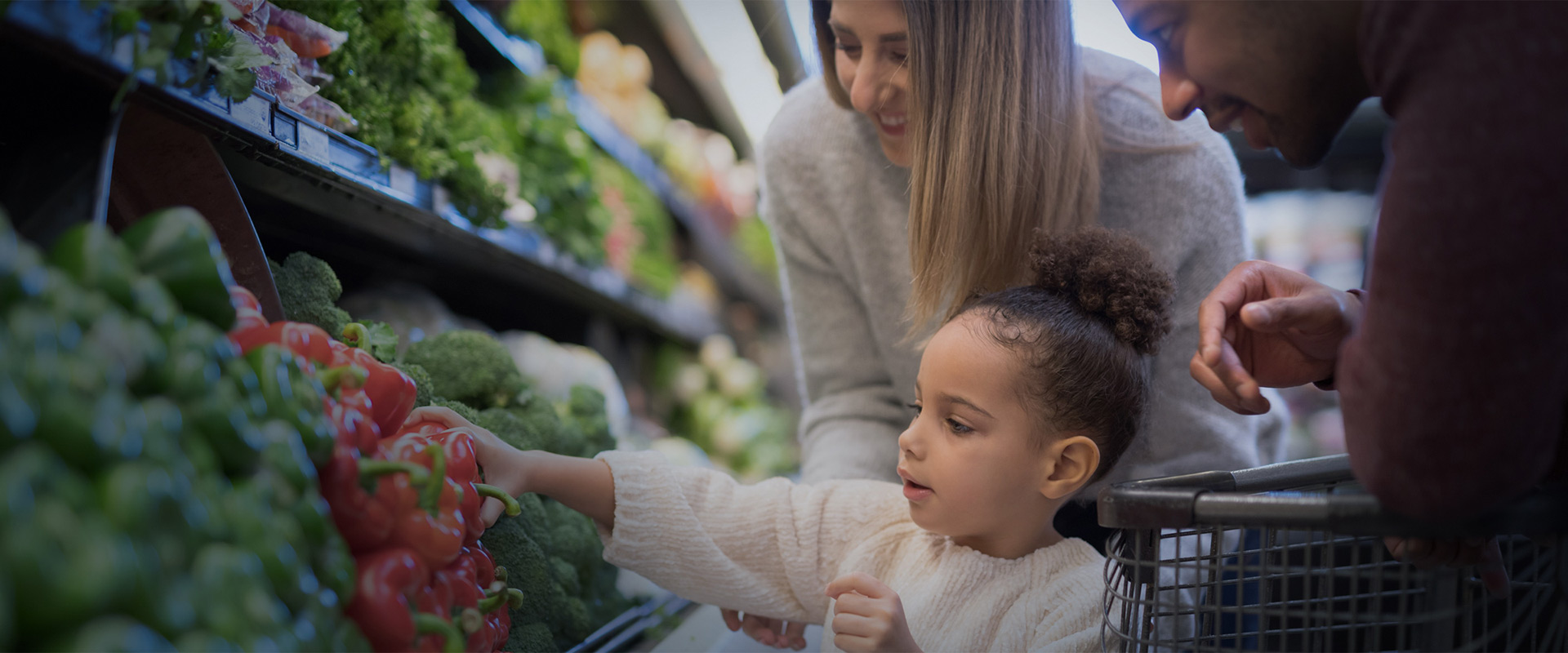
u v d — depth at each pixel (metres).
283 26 1.12
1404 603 0.70
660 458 1.21
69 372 0.46
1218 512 0.72
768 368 4.83
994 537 1.16
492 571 0.87
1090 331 1.13
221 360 0.57
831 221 1.55
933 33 1.16
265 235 1.49
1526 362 0.55
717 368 3.81
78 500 0.44
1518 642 0.77
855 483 1.29
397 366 1.22
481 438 1.03
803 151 1.54
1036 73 1.19
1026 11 1.17
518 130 2.17
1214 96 0.78
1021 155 1.20
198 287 0.59
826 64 1.37
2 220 0.47
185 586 0.47
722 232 4.41
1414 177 0.57
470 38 2.12
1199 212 1.38
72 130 0.70
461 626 0.76
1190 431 1.39
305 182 1.23
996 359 1.10
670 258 3.71
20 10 0.58
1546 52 0.54
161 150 0.83
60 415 0.45
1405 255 0.57
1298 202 3.96
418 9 1.56
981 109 1.18
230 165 1.11
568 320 2.88
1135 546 0.81
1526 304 0.55
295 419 0.61
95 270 0.52
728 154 4.31
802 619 1.24
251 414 0.57
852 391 1.64
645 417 3.20
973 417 1.10
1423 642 0.72
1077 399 1.11
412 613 0.69
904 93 1.25
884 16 1.17
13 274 0.46
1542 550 0.88
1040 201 1.24
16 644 0.41
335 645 0.58
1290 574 0.73
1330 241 4.00
